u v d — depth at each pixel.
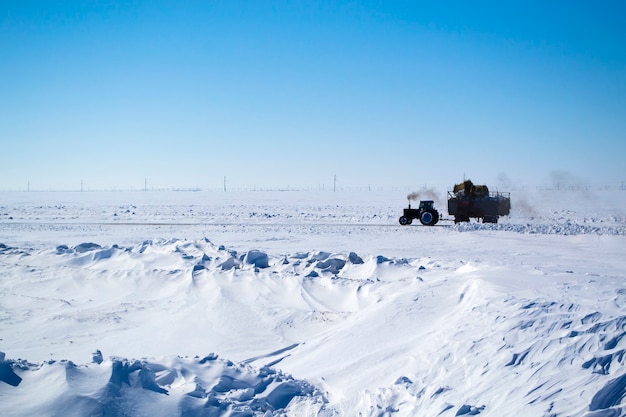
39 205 63.66
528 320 5.62
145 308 10.10
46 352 7.61
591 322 5.28
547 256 17.31
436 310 7.56
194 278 11.53
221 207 59.09
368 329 7.44
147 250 14.52
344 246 20.41
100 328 8.88
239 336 8.48
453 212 30.48
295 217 38.38
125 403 4.56
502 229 26.38
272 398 5.41
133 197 106.00
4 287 11.76
